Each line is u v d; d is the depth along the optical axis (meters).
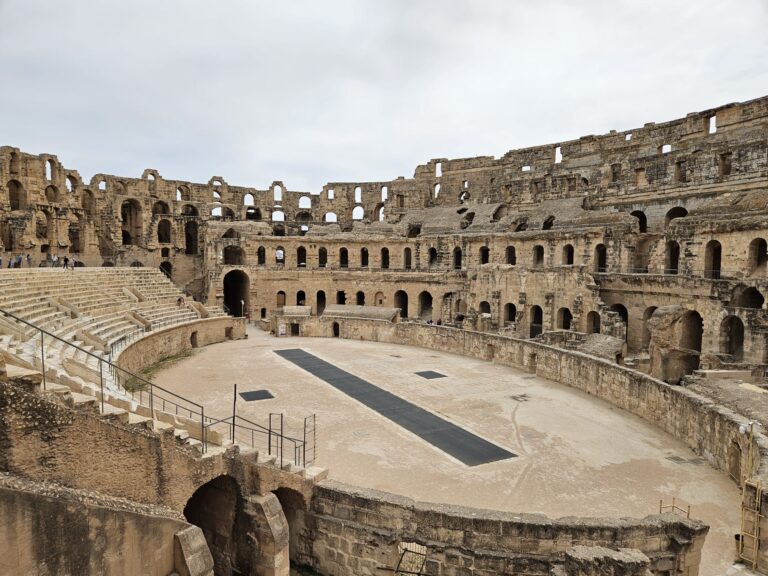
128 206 78.88
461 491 21.31
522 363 43.56
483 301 61.09
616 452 25.80
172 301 57.50
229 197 88.12
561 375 39.16
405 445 26.23
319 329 60.88
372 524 17.89
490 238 66.50
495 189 80.88
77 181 69.81
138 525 14.13
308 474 19.45
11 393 12.10
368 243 77.88
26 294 36.09
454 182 87.56
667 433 28.55
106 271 54.22
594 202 66.19
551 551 16.14
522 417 31.09
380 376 40.81
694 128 61.41
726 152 52.88
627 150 68.69
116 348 35.75
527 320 56.16
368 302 74.44
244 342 56.25
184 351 49.97
